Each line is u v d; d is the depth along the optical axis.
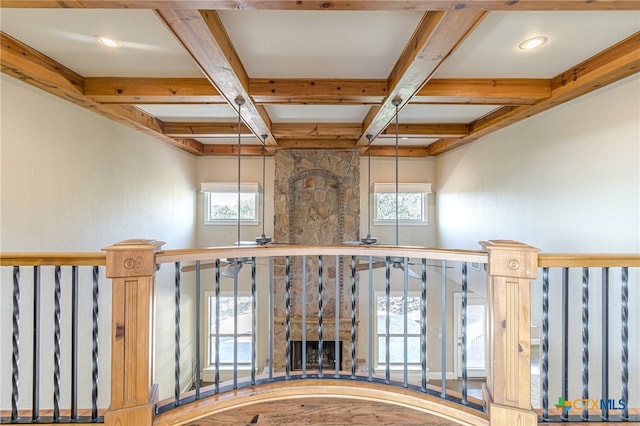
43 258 1.67
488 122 3.81
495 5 1.52
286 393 2.00
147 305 1.71
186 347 5.45
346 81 2.80
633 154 2.21
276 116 4.05
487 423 1.73
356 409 2.01
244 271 5.89
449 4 1.51
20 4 1.48
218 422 1.88
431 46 1.94
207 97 2.87
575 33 2.03
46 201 2.59
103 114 3.25
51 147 2.64
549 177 3.04
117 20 1.92
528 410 1.67
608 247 2.39
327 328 5.36
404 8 1.54
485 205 4.30
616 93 2.34
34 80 2.36
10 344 2.32
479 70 2.61
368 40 2.15
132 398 1.68
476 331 6.09
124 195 3.73
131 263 1.68
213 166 5.88
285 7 1.53
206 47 1.95
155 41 2.17
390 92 2.69
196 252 1.86
